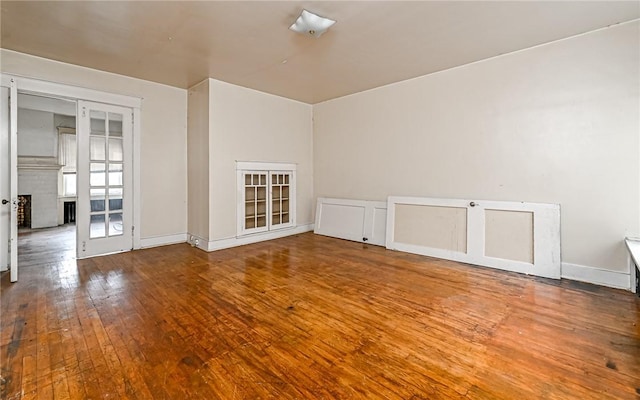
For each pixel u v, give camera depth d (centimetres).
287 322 233
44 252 439
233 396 155
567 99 321
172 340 207
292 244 493
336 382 166
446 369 177
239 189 481
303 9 263
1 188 342
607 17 279
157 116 466
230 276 337
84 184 405
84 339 207
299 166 577
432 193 429
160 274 342
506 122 361
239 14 270
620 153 296
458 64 390
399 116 461
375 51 350
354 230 518
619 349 195
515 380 167
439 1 252
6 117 341
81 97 395
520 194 354
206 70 411
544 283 313
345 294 288
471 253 384
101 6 257
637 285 280
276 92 513
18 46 335
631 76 288
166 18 277
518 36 315
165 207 480
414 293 290
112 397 154
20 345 199
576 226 321
